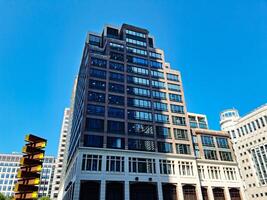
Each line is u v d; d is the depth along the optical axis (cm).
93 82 6025
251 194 9794
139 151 5397
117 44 7106
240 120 11456
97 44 7831
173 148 5878
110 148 5181
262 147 10012
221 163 6391
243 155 10756
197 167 5934
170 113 6450
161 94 6700
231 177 6272
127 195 4731
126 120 5753
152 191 5053
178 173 5516
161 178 5241
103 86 6072
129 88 6372
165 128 6122
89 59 6400
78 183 4522
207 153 6494
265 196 9181
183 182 5412
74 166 5228
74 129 7131
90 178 4644
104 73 6322
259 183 9700
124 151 5253
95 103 5694
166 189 5181
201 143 6600
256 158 10138
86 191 4519
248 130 10900
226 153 6731
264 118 10269
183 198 5209
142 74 6825
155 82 6856
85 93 5762
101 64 6456
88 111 5497
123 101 6044
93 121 5406
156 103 6438
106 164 4953
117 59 6781
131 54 7100
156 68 7181
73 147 6378
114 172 4900
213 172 6147
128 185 4847
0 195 8525
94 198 4506
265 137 9981
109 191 4675
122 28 7719
